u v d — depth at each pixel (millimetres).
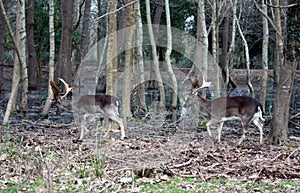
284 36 8680
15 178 5523
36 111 13578
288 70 8453
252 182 5734
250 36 23219
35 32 21344
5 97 16375
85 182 5539
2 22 15734
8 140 7301
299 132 10906
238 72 23828
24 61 10711
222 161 6930
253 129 11156
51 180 5320
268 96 17969
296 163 6820
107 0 17969
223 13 13961
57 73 17047
